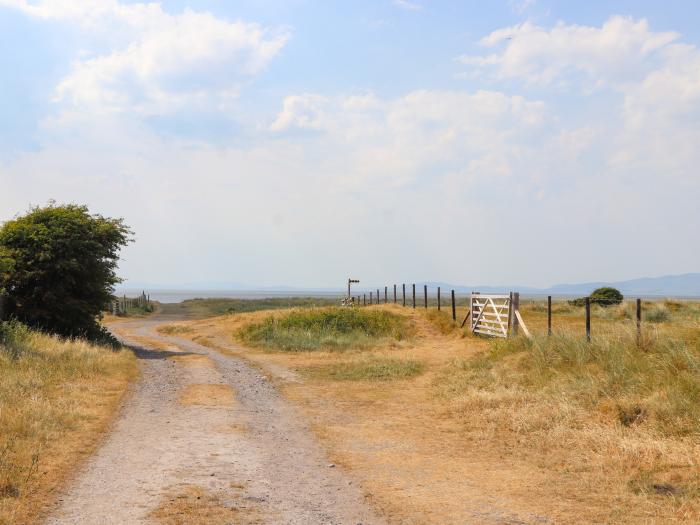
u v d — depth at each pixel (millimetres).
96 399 11852
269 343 24828
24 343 16188
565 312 29391
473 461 8672
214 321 35875
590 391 11180
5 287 20828
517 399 11961
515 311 20938
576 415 10352
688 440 8430
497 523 6133
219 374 16922
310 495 6961
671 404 9633
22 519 5762
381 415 12047
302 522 6031
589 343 13742
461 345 22891
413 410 12500
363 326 27891
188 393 13695
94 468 7586
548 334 15680
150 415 11094
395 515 6359
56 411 10164
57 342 17953
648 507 6496
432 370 17422
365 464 8477
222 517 6035
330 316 28875
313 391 14758
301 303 69938
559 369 13312
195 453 8562
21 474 7027
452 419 11477
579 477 7727
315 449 9258
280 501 6684
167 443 9070
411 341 25203
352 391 14773
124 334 32406
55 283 21578
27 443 8289
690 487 6969
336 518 6203
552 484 7488
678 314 24875
